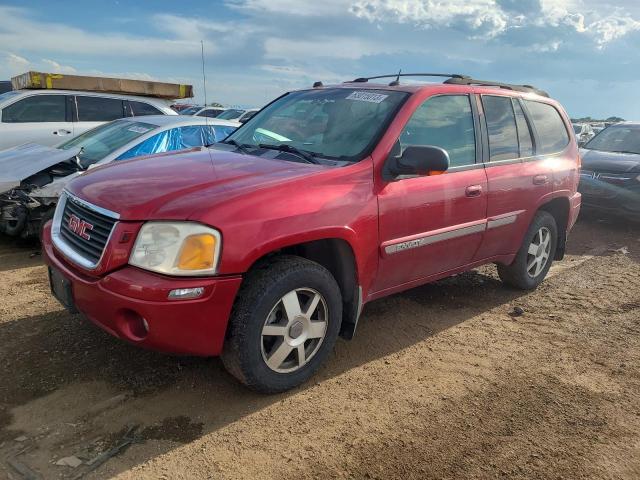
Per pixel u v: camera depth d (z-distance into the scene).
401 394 3.35
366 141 3.64
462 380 3.56
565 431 3.05
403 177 3.68
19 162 5.92
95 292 2.83
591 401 3.38
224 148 4.20
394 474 2.64
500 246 4.73
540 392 3.45
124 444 2.74
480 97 4.46
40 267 5.29
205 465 2.62
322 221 3.14
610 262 6.58
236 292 2.85
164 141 6.36
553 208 5.50
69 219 3.27
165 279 2.69
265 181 3.11
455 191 4.01
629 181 8.34
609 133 10.09
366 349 3.93
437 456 2.78
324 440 2.86
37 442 2.72
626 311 4.93
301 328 3.20
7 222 5.62
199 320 2.77
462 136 4.22
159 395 3.18
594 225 8.79
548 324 4.57
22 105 8.94
